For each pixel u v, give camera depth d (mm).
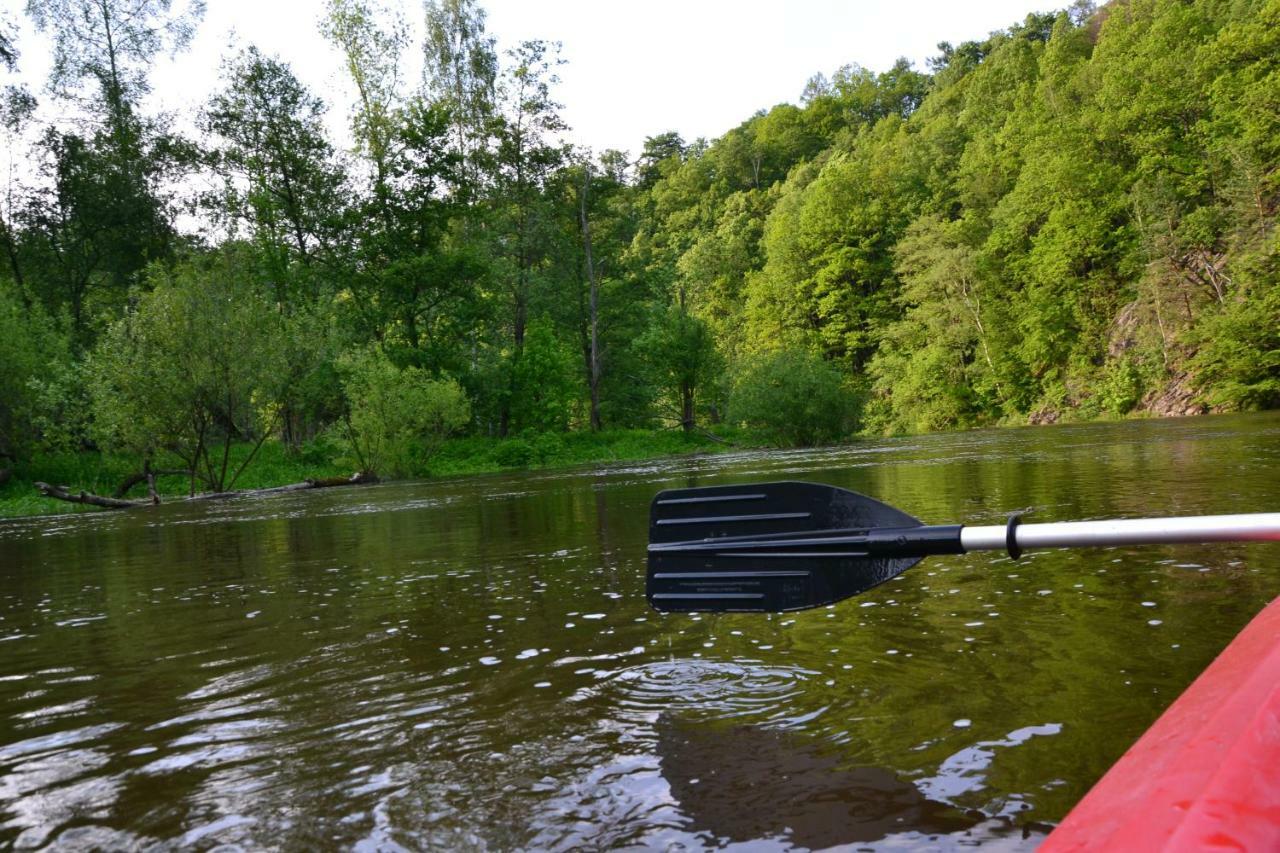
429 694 2717
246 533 9047
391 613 4062
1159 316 36719
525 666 2973
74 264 27781
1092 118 45250
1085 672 2494
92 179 26953
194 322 16578
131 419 16141
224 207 27969
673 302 43406
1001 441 20062
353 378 20875
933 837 1591
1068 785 1765
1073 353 41594
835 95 116688
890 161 64688
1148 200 37750
